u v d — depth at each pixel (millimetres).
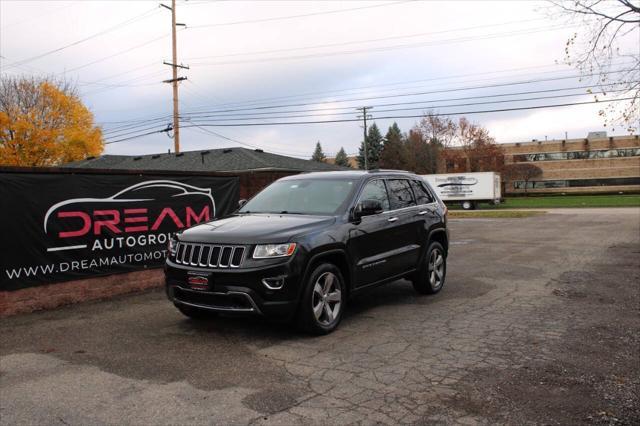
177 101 32000
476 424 3562
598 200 57781
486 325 6137
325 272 5730
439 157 77438
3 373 4676
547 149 83250
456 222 27938
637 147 78250
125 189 8359
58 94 40938
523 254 13055
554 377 4414
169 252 5988
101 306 7395
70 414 3799
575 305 7164
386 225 6797
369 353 5102
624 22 11125
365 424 3570
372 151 99750
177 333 5891
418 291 7949
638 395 4031
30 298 7078
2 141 39531
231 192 10414
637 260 11531
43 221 7234
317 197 6613
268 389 4199
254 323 6270
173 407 3879
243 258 5285
